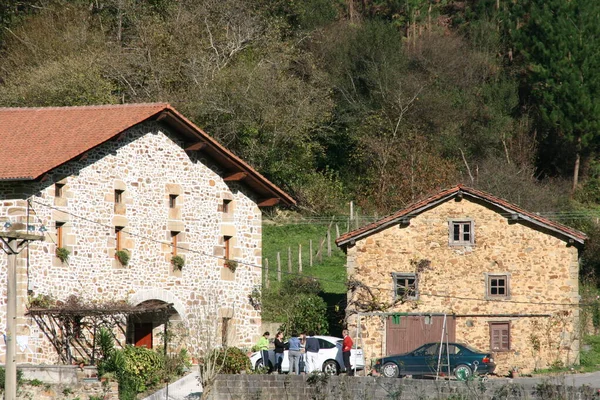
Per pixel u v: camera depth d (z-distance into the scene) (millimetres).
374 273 52594
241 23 77750
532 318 51906
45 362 43500
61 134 46344
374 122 80125
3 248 43469
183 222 49719
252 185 52500
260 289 53000
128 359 43438
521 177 77688
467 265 52344
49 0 80125
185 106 71375
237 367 45125
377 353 52031
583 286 66062
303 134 73812
